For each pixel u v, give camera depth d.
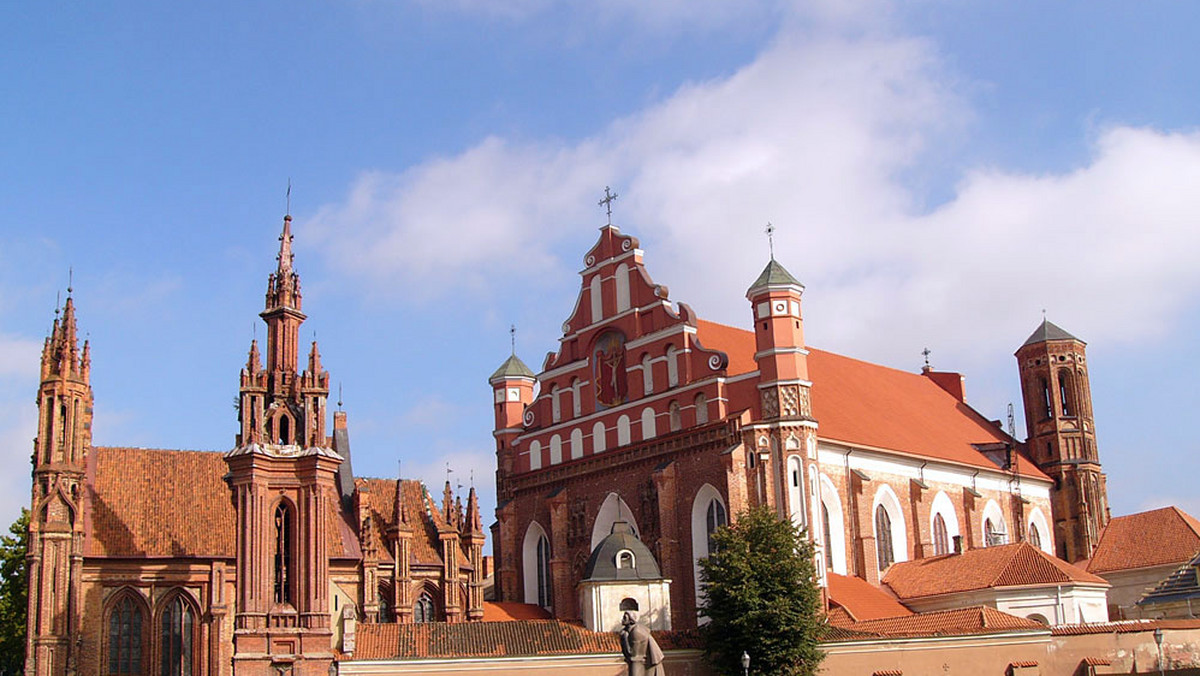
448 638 75.88
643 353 101.31
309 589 65.56
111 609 81.38
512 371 115.31
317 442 68.44
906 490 105.19
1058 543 127.12
